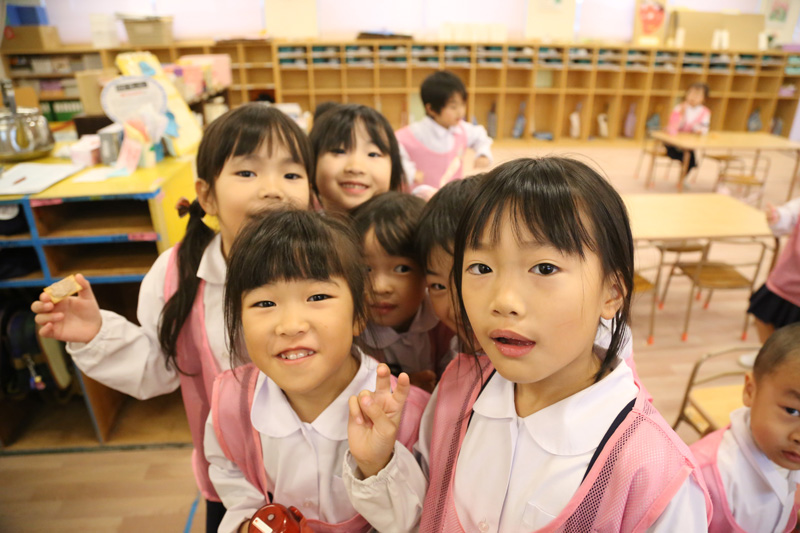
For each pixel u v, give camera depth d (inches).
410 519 27.5
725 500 38.9
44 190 65.7
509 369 21.3
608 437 22.9
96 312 37.6
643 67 292.2
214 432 33.8
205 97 137.6
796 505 42.1
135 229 69.6
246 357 35.1
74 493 73.8
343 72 282.8
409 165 102.5
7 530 68.2
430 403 31.5
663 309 126.5
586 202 20.9
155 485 75.1
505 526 24.4
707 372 102.2
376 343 40.3
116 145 77.2
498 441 25.8
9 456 80.4
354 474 27.1
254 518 28.3
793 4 306.7
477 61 287.9
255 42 263.7
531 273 20.4
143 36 241.0
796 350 34.9
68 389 88.7
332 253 27.4
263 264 26.4
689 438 83.9
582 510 22.4
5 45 234.2
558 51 294.2
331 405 30.6
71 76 245.4
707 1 306.2
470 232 21.8
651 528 21.9
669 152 218.8
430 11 293.1
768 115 312.7
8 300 79.9
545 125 318.0
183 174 79.0
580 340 21.1
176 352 40.9
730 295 134.6
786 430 35.9
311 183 41.8
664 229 106.3
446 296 36.6
